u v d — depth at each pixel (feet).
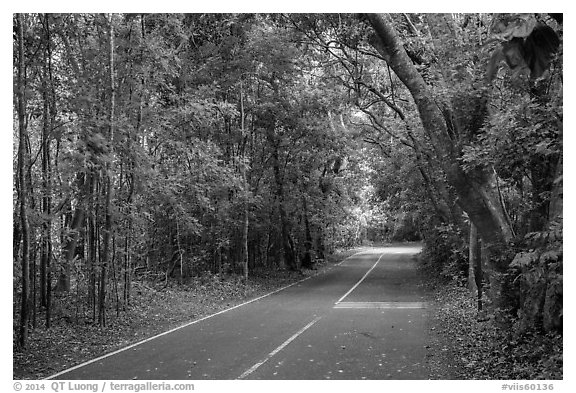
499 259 32.14
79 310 47.39
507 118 25.55
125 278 50.06
